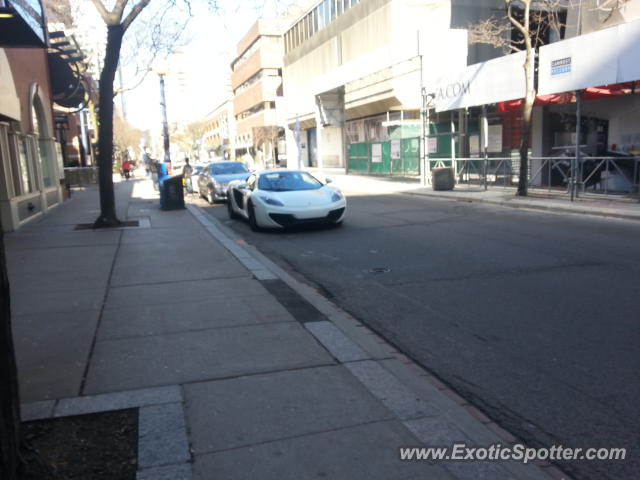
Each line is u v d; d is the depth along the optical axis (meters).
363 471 2.92
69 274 7.72
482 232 10.83
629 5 16.38
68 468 2.95
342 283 7.39
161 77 24.25
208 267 8.09
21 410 3.61
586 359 4.55
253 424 3.41
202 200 21.00
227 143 87.81
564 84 14.62
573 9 20.56
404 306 6.22
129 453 3.11
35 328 5.34
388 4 30.33
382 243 10.09
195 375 4.18
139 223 13.27
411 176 27.77
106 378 4.14
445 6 29.05
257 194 12.04
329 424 3.41
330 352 4.64
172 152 104.12
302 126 47.19
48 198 16.94
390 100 28.41
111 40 12.05
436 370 4.46
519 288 6.71
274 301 6.21
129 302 6.23
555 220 12.06
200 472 2.91
